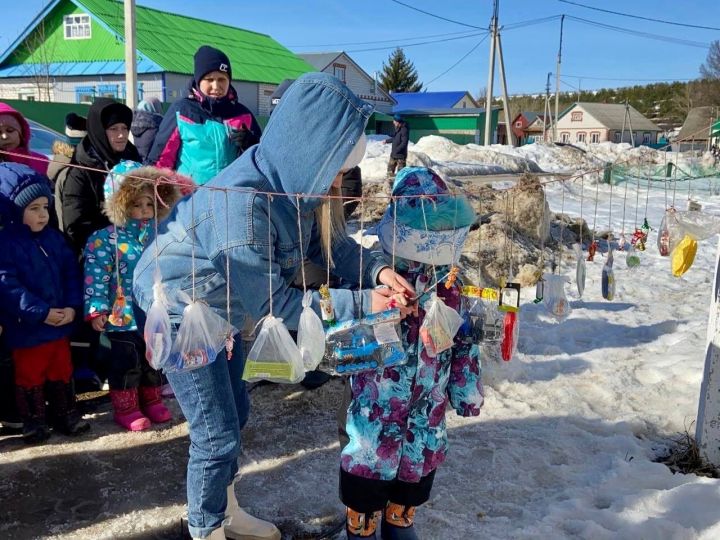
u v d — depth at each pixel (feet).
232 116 13.38
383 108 133.28
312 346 7.06
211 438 7.63
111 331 11.44
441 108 147.64
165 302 7.18
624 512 9.41
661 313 20.11
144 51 82.64
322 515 9.57
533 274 21.79
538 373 15.15
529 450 11.46
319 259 8.50
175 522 9.34
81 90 88.94
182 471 10.69
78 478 10.39
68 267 11.32
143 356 11.87
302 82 6.98
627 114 184.75
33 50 91.25
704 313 20.20
